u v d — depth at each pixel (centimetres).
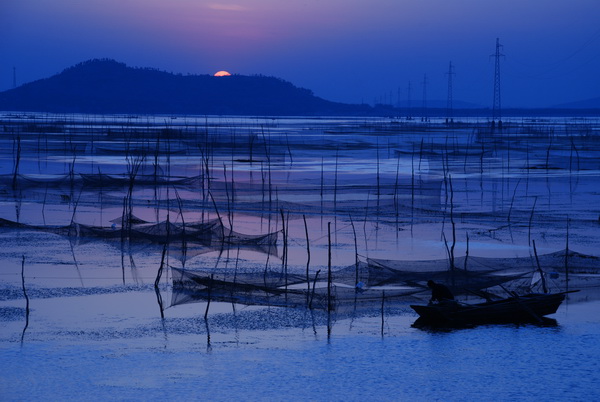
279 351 2695
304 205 6250
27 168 9212
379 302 3297
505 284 3409
